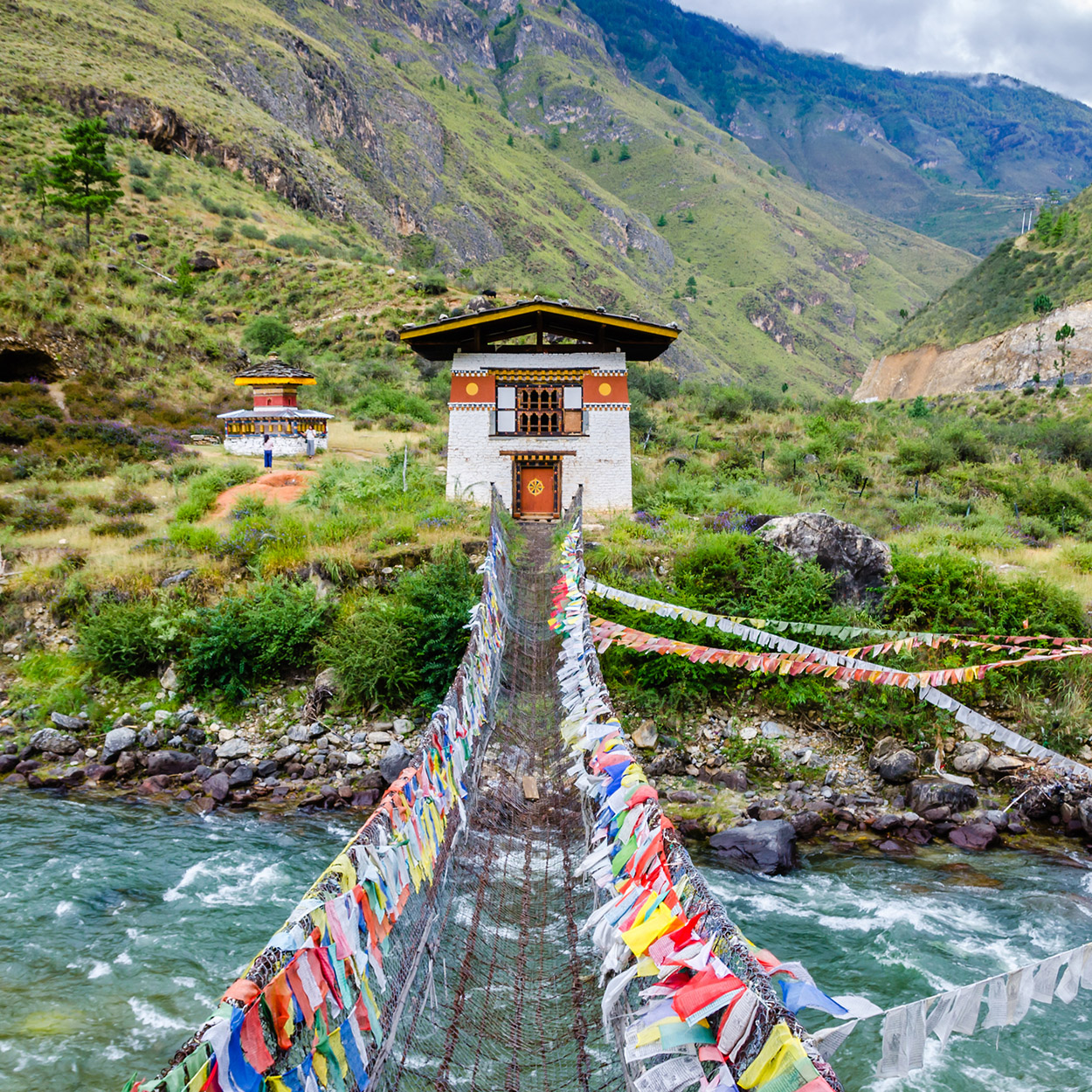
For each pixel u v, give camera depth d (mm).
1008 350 109438
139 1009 8844
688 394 51656
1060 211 135250
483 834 8016
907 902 11406
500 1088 4961
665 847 4750
